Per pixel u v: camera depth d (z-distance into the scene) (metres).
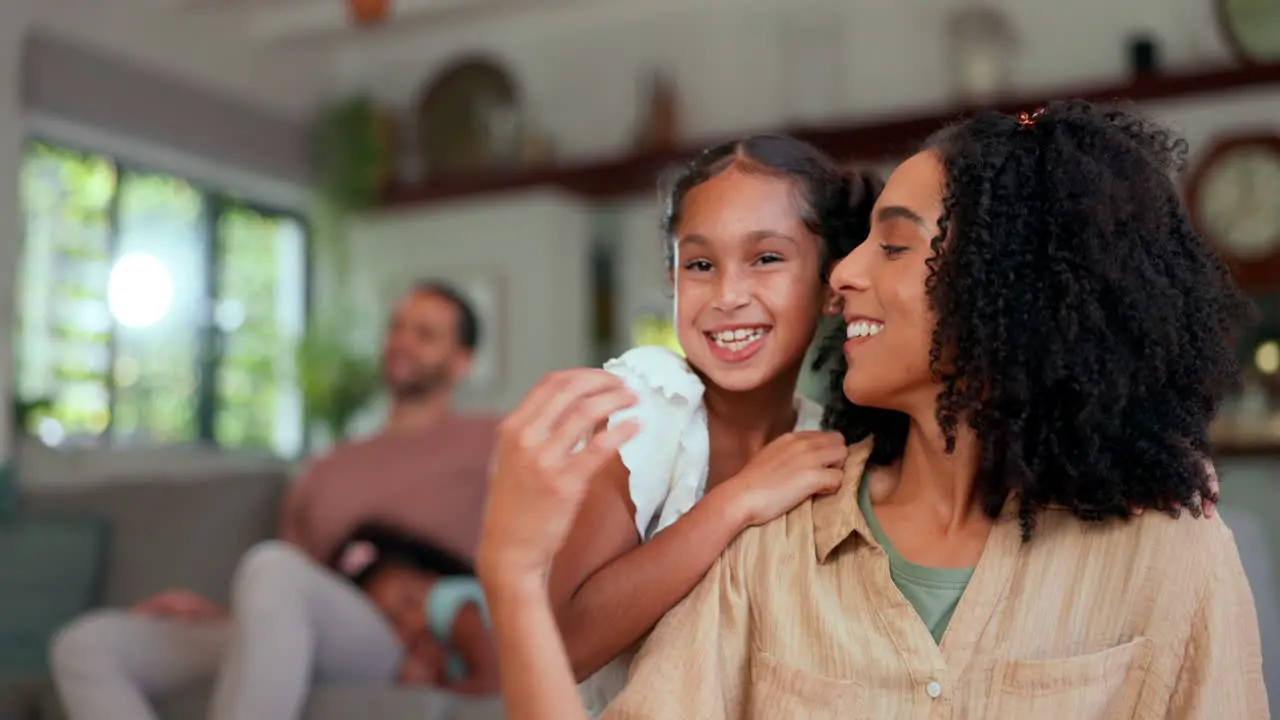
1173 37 5.18
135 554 2.75
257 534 2.77
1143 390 0.94
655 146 5.84
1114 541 0.95
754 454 1.27
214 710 1.93
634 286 6.01
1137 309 0.93
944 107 5.21
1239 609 0.94
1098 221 0.92
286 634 1.98
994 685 0.91
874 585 0.96
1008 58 5.39
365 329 6.20
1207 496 0.96
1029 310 0.93
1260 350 4.69
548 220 5.91
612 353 5.98
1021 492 0.95
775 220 1.20
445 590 2.32
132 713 1.99
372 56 6.66
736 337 1.21
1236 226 4.79
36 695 2.11
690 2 6.06
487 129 6.23
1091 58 5.30
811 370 1.25
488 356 5.95
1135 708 0.92
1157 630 0.92
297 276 6.39
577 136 6.25
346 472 2.62
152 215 5.65
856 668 0.94
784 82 5.85
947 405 0.95
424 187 6.13
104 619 2.08
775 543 1.02
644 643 1.03
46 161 5.16
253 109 6.00
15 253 4.73
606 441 0.90
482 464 2.62
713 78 6.00
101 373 5.32
